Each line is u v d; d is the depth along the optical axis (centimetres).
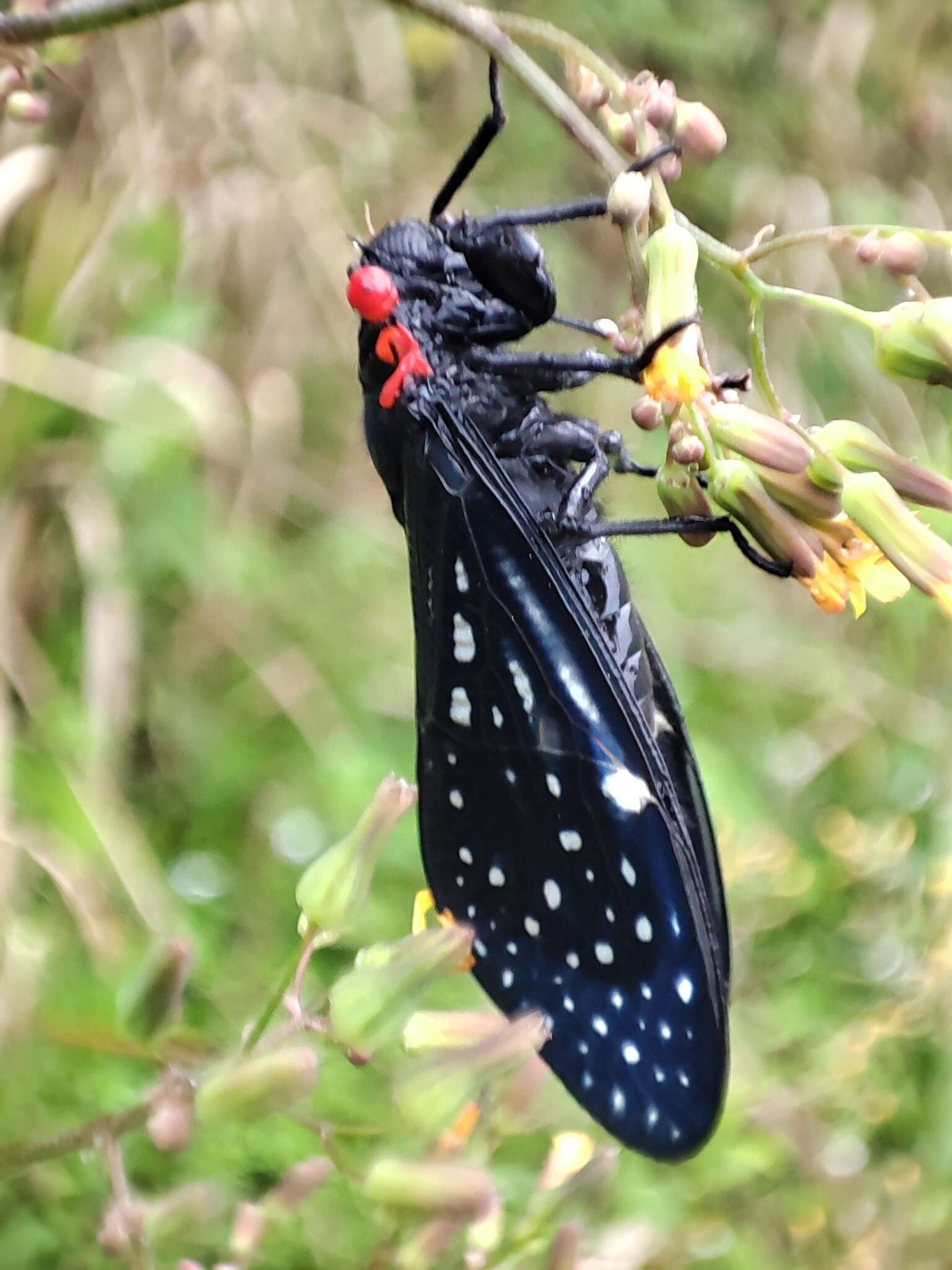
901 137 35
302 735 26
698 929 15
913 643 33
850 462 16
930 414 33
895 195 34
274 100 29
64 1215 20
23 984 21
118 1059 20
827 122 34
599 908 16
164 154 27
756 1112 22
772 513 16
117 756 24
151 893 23
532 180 31
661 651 30
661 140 16
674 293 16
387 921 23
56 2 17
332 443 29
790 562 16
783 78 34
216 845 25
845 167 34
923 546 15
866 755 31
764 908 24
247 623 26
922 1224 22
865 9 34
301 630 27
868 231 16
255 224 28
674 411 16
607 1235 19
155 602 26
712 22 33
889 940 24
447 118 31
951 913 24
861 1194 22
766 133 33
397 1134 16
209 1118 15
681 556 32
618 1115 15
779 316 32
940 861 25
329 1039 15
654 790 16
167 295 27
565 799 16
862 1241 22
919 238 15
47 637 25
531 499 16
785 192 33
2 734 23
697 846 17
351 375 29
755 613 32
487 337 16
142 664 26
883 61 35
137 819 24
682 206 33
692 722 30
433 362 16
